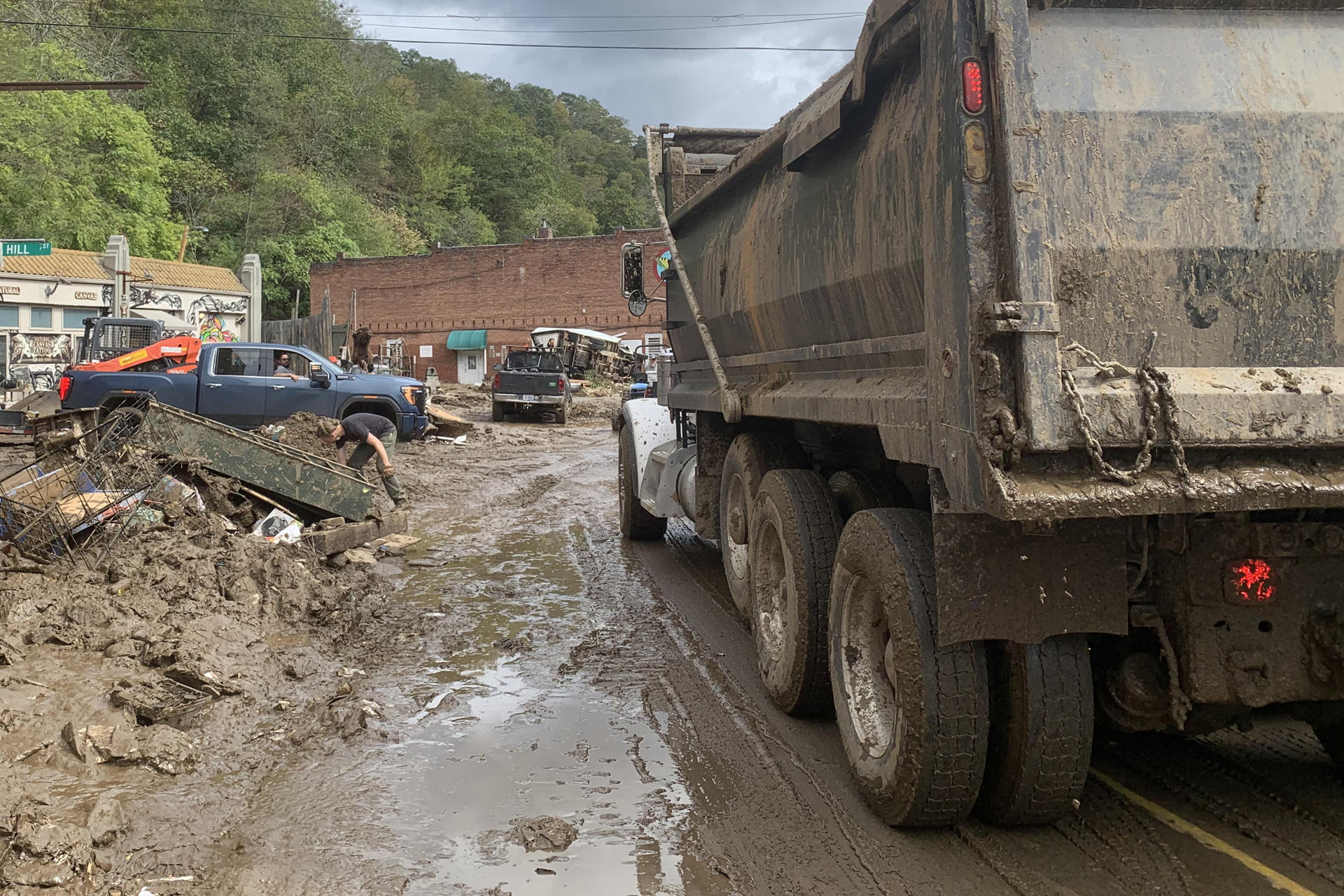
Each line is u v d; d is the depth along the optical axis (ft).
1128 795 12.35
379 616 21.81
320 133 217.97
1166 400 8.75
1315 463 9.12
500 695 16.93
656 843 11.57
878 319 12.28
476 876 10.80
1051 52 9.55
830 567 14.60
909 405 10.79
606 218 337.31
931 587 10.79
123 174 142.00
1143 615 10.21
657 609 22.79
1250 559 9.89
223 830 11.82
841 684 12.82
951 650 10.60
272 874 10.73
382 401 53.11
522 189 286.46
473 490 43.75
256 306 128.98
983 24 9.13
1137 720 10.60
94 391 48.75
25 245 57.88
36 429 27.50
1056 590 9.96
